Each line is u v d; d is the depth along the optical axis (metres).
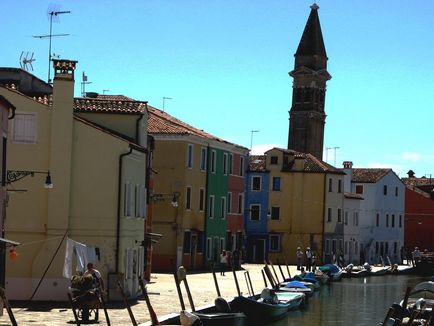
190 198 65.00
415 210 112.31
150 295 41.19
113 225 37.38
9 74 44.78
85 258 33.19
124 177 37.88
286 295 46.81
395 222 108.06
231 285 50.59
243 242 83.69
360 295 57.22
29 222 36.75
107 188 37.44
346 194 96.44
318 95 146.62
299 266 73.31
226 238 72.75
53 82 37.31
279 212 87.94
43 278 36.22
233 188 74.44
